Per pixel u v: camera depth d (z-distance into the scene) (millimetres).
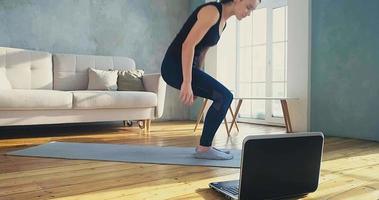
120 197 1268
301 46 3357
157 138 2980
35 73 3549
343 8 3074
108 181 1503
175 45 1962
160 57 4754
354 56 3002
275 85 4168
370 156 2105
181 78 1934
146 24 4609
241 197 1128
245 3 1877
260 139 1128
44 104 2877
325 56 3229
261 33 4371
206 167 1795
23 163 1892
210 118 1966
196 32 1766
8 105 2711
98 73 3748
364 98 2934
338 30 3117
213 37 1904
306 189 1254
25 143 2650
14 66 3420
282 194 1201
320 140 1254
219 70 4566
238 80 4715
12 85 3389
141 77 3793
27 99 2787
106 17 4277
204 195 1299
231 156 2023
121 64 4113
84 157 2055
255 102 4477
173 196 1284
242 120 4594
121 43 4402
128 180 1521
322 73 3256
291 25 3457
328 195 1291
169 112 4805
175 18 4895
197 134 3266
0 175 1607
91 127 3881
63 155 2111
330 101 3193
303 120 3348
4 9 3611
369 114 2896
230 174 1641
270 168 1163
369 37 2893
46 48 3871
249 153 1112
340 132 3121
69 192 1328
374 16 2857
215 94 1934
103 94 3172
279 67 4109
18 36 3699
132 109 3395
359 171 1696
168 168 1774
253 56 4496
